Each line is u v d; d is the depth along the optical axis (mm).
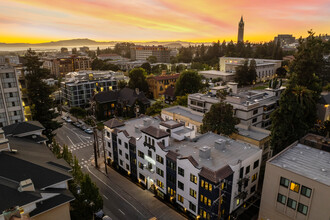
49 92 74812
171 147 49875
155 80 138500
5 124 68062
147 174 53906
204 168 40344
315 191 34219
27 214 29328
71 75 136375
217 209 40094
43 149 46438
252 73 167750
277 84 84875
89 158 70812
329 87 122125
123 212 47250
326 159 41969
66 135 89062
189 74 116562
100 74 135000
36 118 72812
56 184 34281
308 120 60406
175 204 48281
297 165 40000
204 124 59938
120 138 59938
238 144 51031
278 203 39344
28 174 33812
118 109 111688
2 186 30031
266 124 78750
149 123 60844
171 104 126812
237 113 72500
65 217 33500
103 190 54656
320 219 34375
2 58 148250
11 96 67938
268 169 39688
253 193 49438
